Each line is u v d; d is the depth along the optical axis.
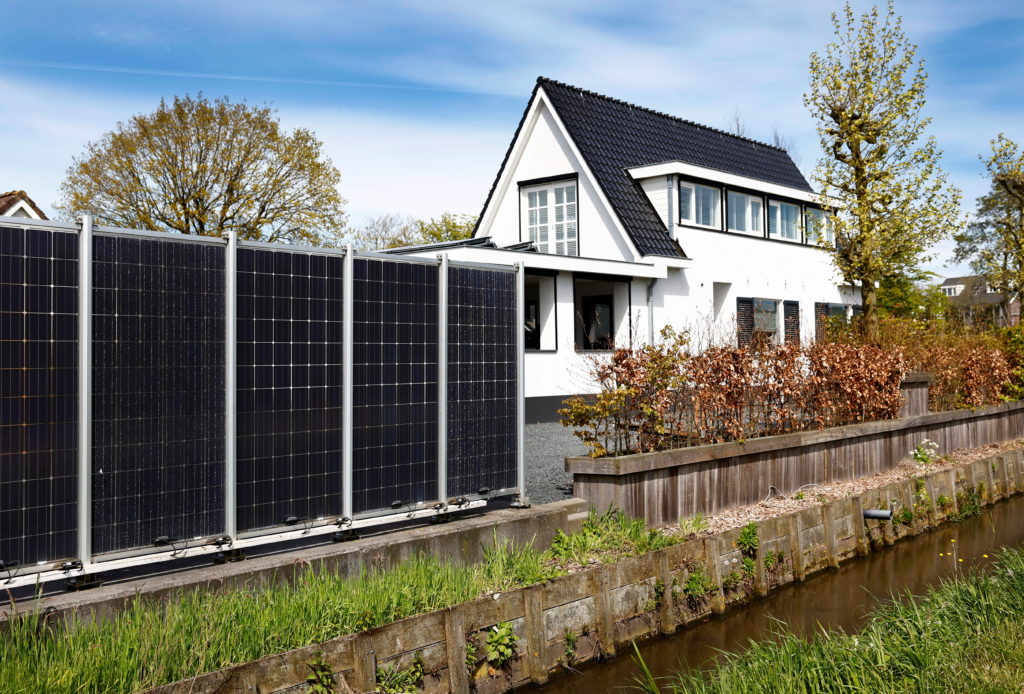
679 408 10.09
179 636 4.84
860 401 12.95
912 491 11.16
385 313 7.09
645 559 7.18
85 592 5.27
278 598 5.57
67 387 5.28
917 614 6.27
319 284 6.63
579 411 9.48
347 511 6.71
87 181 30.80
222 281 6.06
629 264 19.11
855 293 28.41
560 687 6.17
